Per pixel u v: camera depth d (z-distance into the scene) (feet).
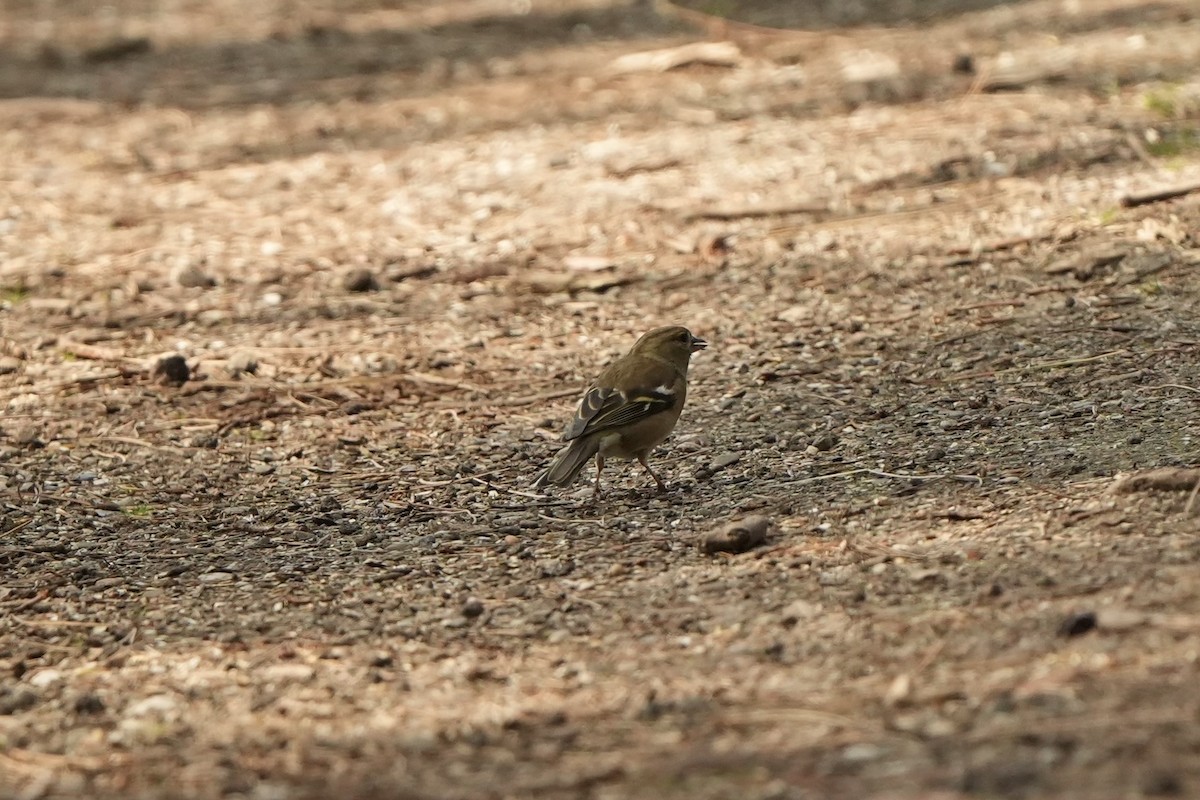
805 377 40.22
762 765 21.34
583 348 44.09
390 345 45.16
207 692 25.84
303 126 70.74
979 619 25.04
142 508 35.24
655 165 58.90
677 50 78.89
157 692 25.98
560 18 94.22
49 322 48.11
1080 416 34.94
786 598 27.17
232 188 61.72
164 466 37.70
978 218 49.78
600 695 24.38
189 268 51.13
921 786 20.11
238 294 49.96
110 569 31.68
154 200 60.75
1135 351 38.63
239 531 33.60
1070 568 26.50
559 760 22.30
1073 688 22.17
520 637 26.96
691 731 22.72
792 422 37.29
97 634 28.48
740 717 22.91
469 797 21.35
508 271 50.21
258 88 79.61
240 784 22.50
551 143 63.72
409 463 37.24
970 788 19.88
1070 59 68.54
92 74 84.84
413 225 55.52
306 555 31.89
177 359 43.04
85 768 23.49
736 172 57.00
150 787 22.68
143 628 28.60
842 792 20.24
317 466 37.37
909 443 34.81
